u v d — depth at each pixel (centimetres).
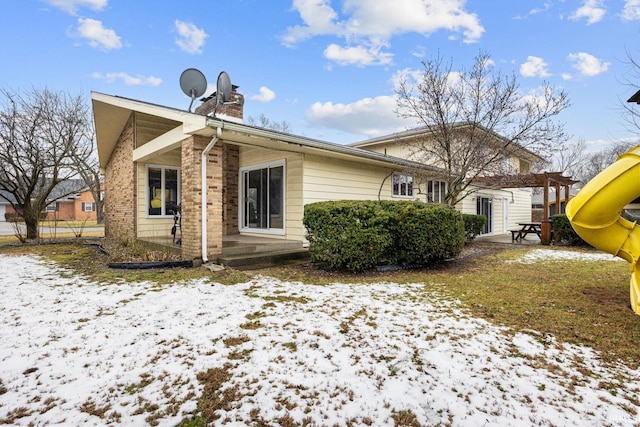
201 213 677
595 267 754
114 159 1236
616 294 514
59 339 331
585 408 232
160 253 761
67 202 3791
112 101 870
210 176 688
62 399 236
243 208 1020
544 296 502
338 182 935
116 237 1041
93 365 282
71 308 425
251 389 252
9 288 526
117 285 542
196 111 1172
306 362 293
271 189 923
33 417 217
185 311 416
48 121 1378
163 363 287
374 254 648
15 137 1291
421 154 1255
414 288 546
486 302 469
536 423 218
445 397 245
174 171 1059
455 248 745
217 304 445
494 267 752
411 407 234
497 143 1062
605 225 408
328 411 229
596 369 286
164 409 228
